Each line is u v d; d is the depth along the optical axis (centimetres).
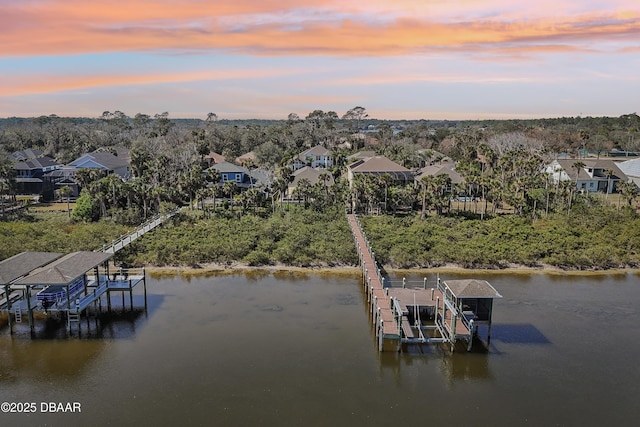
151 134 14338
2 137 13800
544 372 2995
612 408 2641
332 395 2723
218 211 6538
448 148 13625
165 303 4047
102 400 2666
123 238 5303
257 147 12444
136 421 2488
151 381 2850
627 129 15925
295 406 2616
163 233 5562
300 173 8544
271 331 3512
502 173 8144
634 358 3175
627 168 9125
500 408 2630
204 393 2730
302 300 4122
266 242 5344
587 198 7050
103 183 6550
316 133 15600
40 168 8931
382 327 3216
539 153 10625
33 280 3331
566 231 5700
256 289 4384
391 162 8181
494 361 3122
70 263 3575
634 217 6309
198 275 4762
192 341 3356
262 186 8400
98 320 3700
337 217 6388
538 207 6800
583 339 3428
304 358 3125
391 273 4841
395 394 2744
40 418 2508
